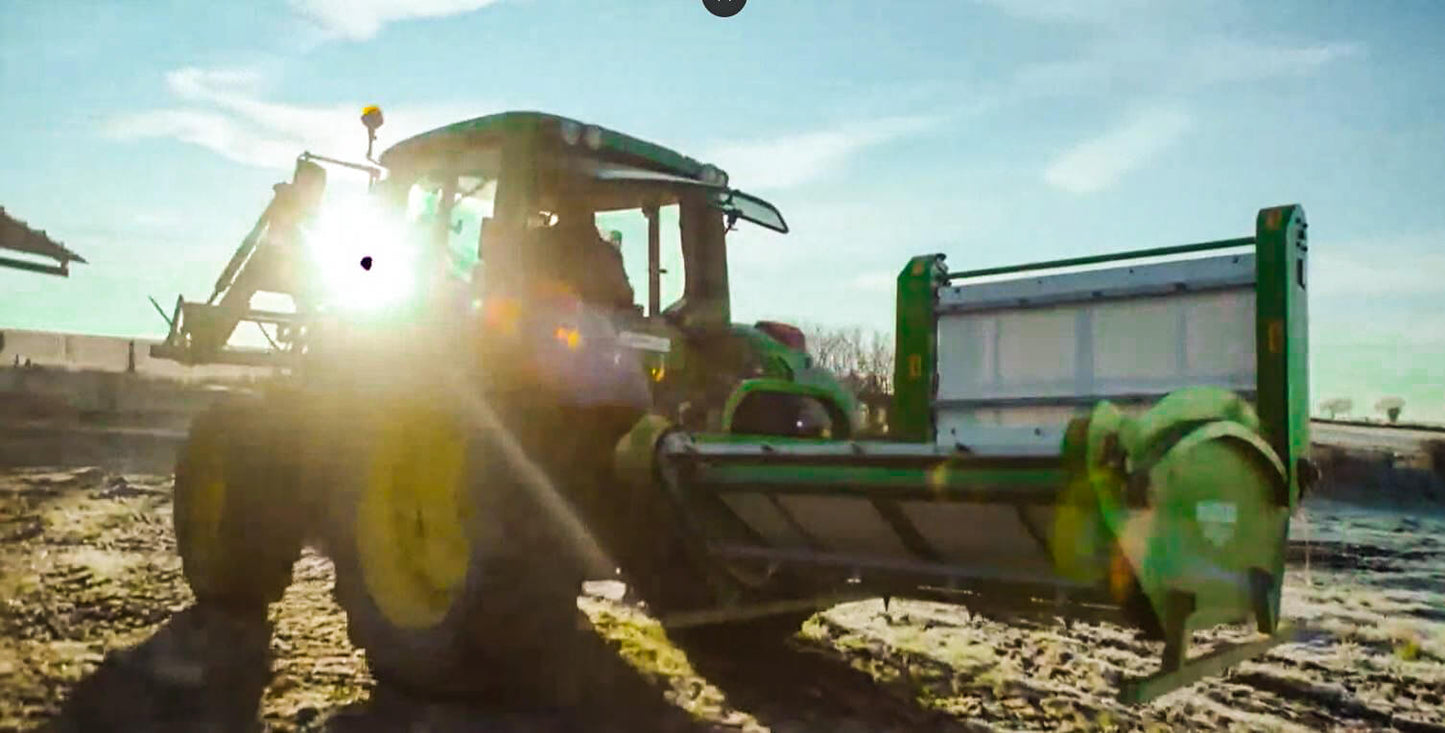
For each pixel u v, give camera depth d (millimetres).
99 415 18641
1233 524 3404
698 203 5156
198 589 5539
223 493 5441
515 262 4422
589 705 4066
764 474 3646
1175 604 3076
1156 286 4301
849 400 5152
